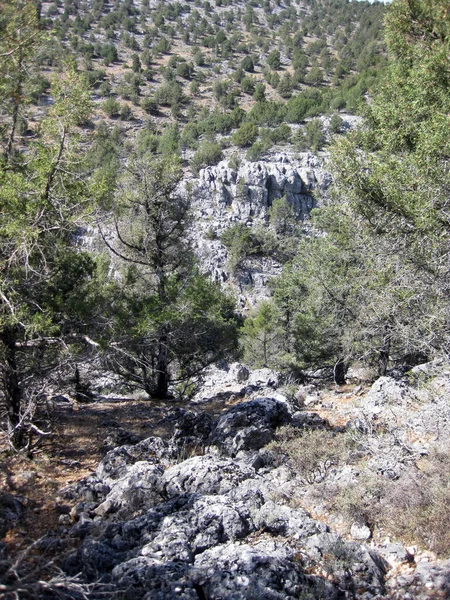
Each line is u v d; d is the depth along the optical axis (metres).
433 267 7.87
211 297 15.18
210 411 13.80
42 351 9.41
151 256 15.84
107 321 9.88
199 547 5.96
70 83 8.65
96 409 14.09
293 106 118.00
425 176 7.82
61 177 8.70
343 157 9.41
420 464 7.74
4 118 9.02
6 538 6.56
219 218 85.81
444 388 8.95
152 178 15.08
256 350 30.64
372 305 10.03
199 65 171.38
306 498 7.35
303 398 14.45
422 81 9.50
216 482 7.38
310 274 16.58
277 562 5.45
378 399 11.75
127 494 7.27
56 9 198.00
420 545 6.12
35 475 8.44
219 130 118.06
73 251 9.74
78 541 6.48
